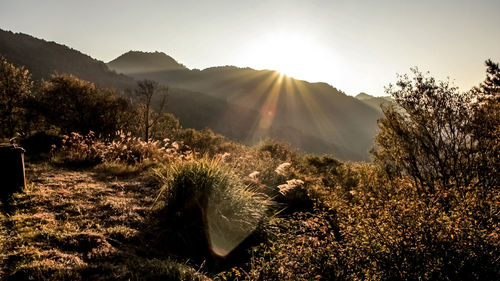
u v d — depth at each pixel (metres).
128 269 2.90
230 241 4.18
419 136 5.96
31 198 4.62
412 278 2.57
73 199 4.93
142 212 4.68
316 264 2.98
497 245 2.54
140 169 8.20
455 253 2.57
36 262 2.68
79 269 2.72
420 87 5.88
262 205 5.37
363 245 2.94
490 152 5.19
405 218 3.02
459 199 3.88
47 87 17.06
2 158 4.65
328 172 12.23
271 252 3.50
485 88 5.33
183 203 4.45
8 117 17.23
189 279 2.98
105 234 3.68
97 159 8.78
